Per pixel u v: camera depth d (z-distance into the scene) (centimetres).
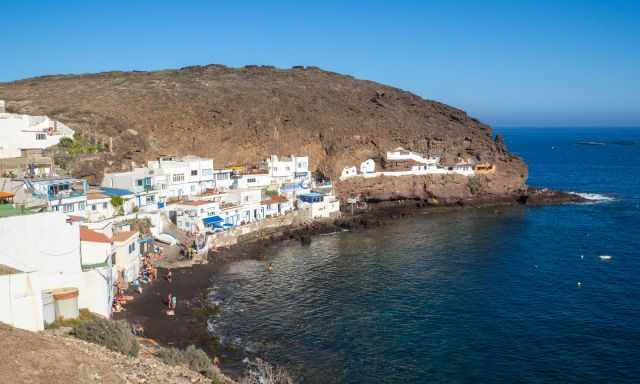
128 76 16388
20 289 3188
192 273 7181
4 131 8381
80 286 4288
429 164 13650
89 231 5238
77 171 8650
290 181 11856
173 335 4997
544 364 4700
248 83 15725
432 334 5316
